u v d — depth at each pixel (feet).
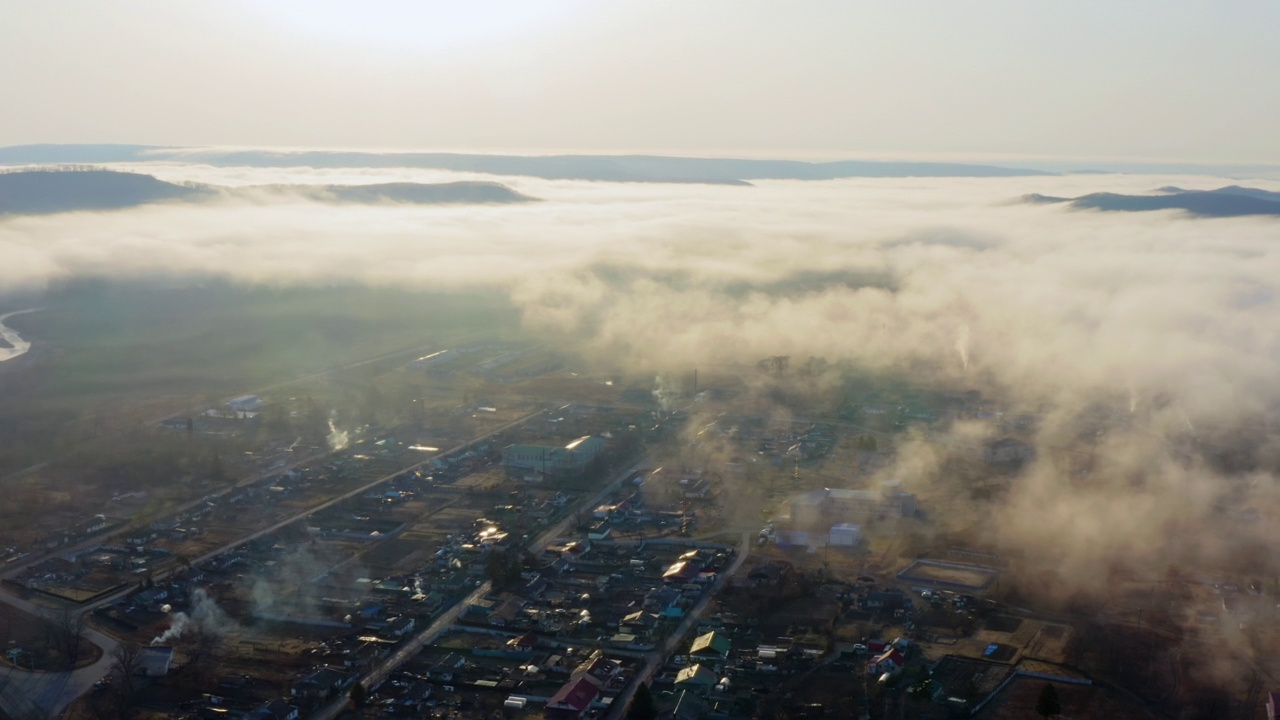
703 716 332.19
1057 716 325.83
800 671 359.66
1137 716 326.85
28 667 361.92
